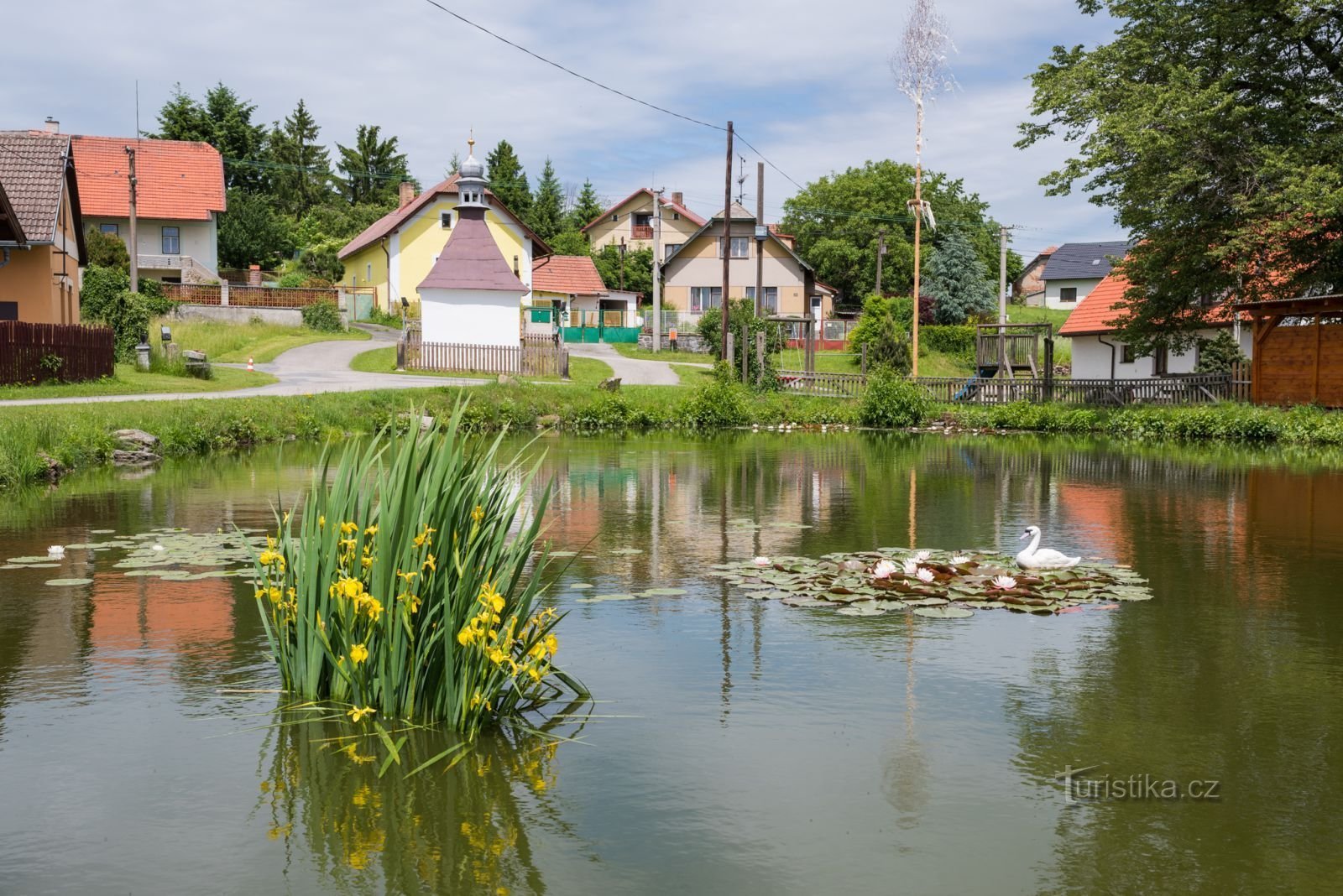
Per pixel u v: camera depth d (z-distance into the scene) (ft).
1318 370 90.33
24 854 12.05
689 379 125.80
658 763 14.79
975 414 98.27
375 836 12.53
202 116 231.71
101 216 174.91
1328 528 36.27
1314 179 79.46
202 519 35.37
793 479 51.62
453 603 16.07
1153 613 23.67
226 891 11.25
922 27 117.80
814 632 21.84
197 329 133.08
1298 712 16.98
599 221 255.70
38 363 79.61
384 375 109.60
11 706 16.89
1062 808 13.41
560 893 11.23
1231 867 11.92
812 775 14.37
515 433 83.56
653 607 24.02
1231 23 87.30
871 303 170.71
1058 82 91.97
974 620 22.97
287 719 16.38
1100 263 268.41
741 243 194.29
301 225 238.07
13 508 37.81
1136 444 79.05
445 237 178.40
